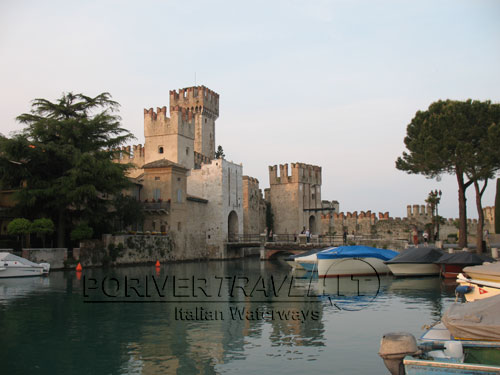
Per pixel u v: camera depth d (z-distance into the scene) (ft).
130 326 64.54
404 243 188.85
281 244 227.81
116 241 172.86
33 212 163.94
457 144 142.31
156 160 247.29
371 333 59.47
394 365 35.42
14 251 143.84
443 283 110.22
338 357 49.73
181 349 53.47
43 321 67.92
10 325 65.36
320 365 47.21
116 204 189.06
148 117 263.29
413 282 113.60
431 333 43.78
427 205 297.12
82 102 177.58
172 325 65.16
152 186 220.43
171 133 257.55
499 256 131.23
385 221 295.07
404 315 70.64
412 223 291.17
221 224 252.21
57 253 146.30
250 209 301.22
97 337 58.85
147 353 52.11
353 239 207.62
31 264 126.31
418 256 123.75
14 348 54.29
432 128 150.20
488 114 146.51
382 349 35.73
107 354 51.90
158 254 201.57
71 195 153.79
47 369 47.29
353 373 44.78
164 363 48.75
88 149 171.22
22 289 100.68
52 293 94.99
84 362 49.32
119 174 166.20
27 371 46.75
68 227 171.12
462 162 143.95
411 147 160.56
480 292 63.10
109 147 182.80
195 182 260.21
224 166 258.16
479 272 66.03
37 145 156.15
